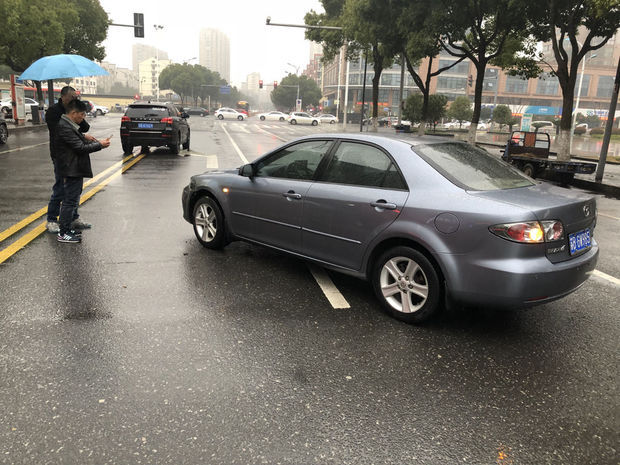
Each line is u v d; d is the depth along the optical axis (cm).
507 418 262
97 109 5597
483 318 391
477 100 2039
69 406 258
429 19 1823
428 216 348
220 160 1443
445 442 241
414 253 357
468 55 2033
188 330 351
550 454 236
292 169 457
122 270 471
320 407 266
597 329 378
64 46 3362
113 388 276
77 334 338
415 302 383
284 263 511
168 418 252
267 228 473
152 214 715
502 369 313
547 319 395
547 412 269
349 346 336
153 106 1512
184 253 533
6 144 1717
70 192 538
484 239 324
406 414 262
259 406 265
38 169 1130
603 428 256
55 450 226
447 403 274
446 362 320
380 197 377
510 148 1505
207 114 7531
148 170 1175
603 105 9825
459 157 397
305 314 386
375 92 3142
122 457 224
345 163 416
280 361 313
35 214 686
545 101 9950
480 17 1869
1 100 4250
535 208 323
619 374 312
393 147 389
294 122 5888
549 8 1672
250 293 425
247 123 5116
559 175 1424
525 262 319
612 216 884
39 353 310
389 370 307
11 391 270
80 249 532
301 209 435
